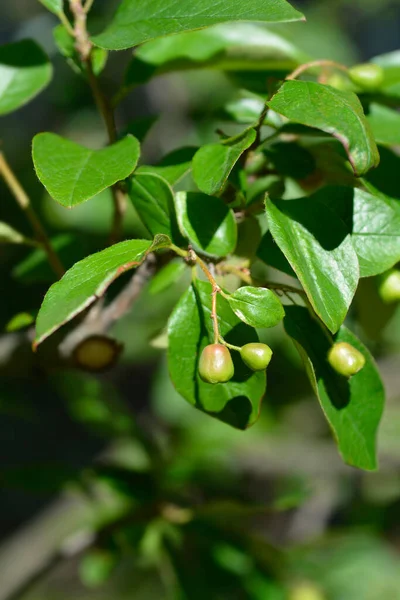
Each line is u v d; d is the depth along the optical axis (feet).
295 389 2.72
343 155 1.17
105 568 1.69
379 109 1.23
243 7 1.04
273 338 2.52
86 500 1.72
